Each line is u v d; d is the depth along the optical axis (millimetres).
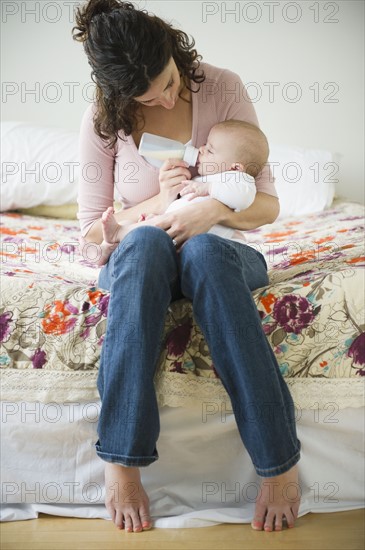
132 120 1543
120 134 1543
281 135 3133
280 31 3023
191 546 1264
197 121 1575
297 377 1366
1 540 1302
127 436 1249
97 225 1560
